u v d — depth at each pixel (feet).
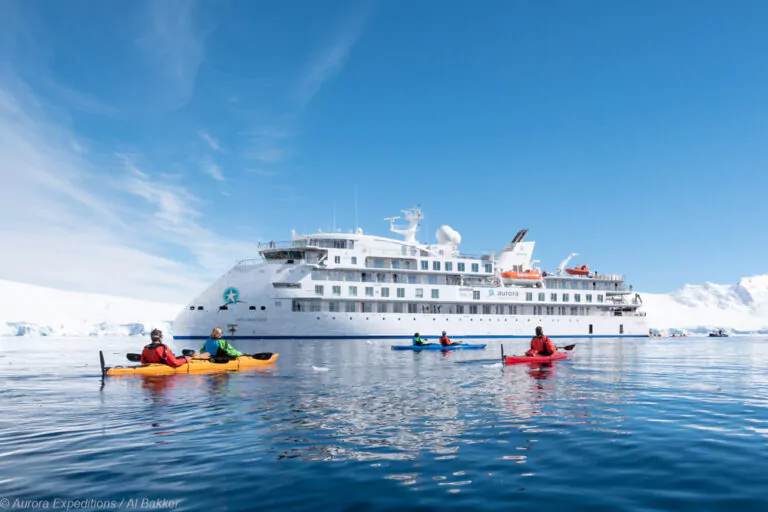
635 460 21.16
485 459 21.36
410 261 193.36
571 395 39.24
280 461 21.12
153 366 57.31
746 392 41.29
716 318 573.33
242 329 172.04
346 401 36.42
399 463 20.81
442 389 42.86
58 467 20.45
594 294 223.92
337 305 181.57
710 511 15.58
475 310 202.39
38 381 51.06
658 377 53.26
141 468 20.26
